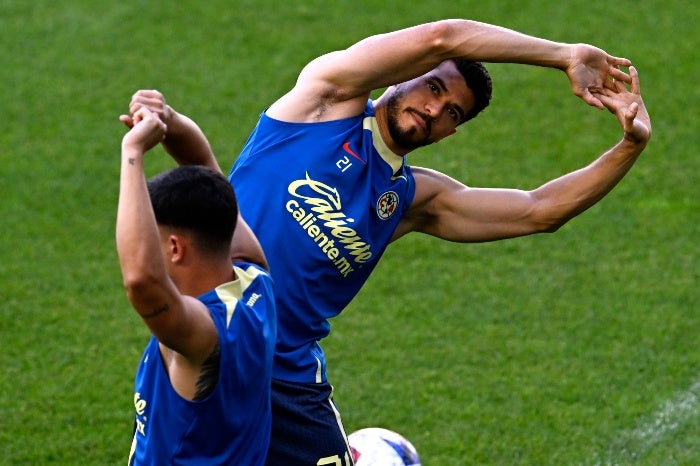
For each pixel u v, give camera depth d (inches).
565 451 820.0
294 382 604.1
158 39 1505.9
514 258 1091.9
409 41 564.4
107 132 1310.3
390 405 874.8
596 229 1139.3
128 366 924.0
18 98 1373.0
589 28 1535.4
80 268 1067.3
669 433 838.5
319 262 596.4
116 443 826.2
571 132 1321.4
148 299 432.5
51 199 1179.9
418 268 1074.7
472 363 931.3
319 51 1478.8
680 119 1342.3
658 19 1560.0
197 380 463.2
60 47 1486.2
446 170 1243.8
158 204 461.1
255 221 590.2
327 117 595.2
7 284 1035.3
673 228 1139.9
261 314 487.8
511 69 1451.8
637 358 936.3
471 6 1582.2
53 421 849.5
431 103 588.7
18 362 923.4
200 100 1374.3
